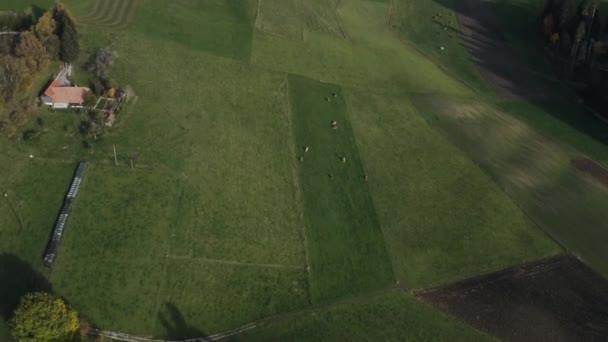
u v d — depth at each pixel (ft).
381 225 326.44
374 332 272.31
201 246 298.15
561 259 320.91
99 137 346.95
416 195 348.59
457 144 393.29
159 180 328.70
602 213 354.13
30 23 413.18
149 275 280.51
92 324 257.55
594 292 303.89
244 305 276.21
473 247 321.11
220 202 323.57
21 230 291.17
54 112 359.66
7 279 269.03
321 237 314.55
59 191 313.32
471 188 359.25
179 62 421.59
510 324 282.56
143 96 384.27
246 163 351.25
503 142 401.49
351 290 290.35
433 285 298.15
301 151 366.63
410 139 391.24
